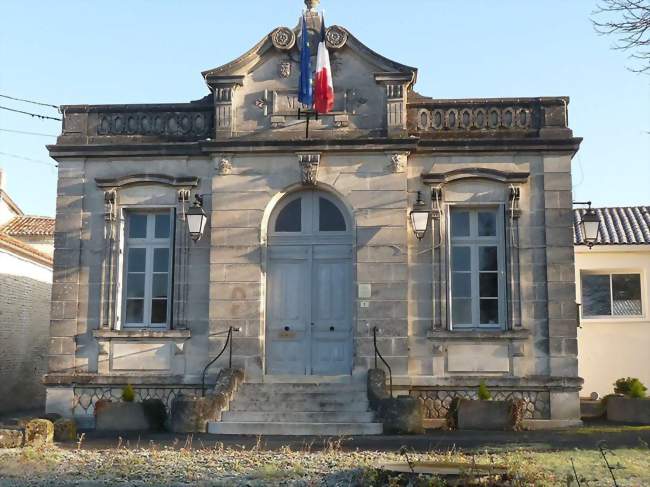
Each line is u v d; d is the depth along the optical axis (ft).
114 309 58.95
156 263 60.18
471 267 58.59
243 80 60.13
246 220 58.70
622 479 34.78
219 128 59.67
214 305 57.82
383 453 42.14
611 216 82.99
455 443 46.24
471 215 59.21
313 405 53.67
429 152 58.85
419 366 56.85
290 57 60.39
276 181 58.95
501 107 59.52
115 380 57.82
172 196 60.03
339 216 59.62
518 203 58.08
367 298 57.16
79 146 60.23
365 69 59.62
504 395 56.39
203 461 40.47
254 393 54.85
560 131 58.39
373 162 58.59
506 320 57.41
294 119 59.67
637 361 76.07
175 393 57.72
